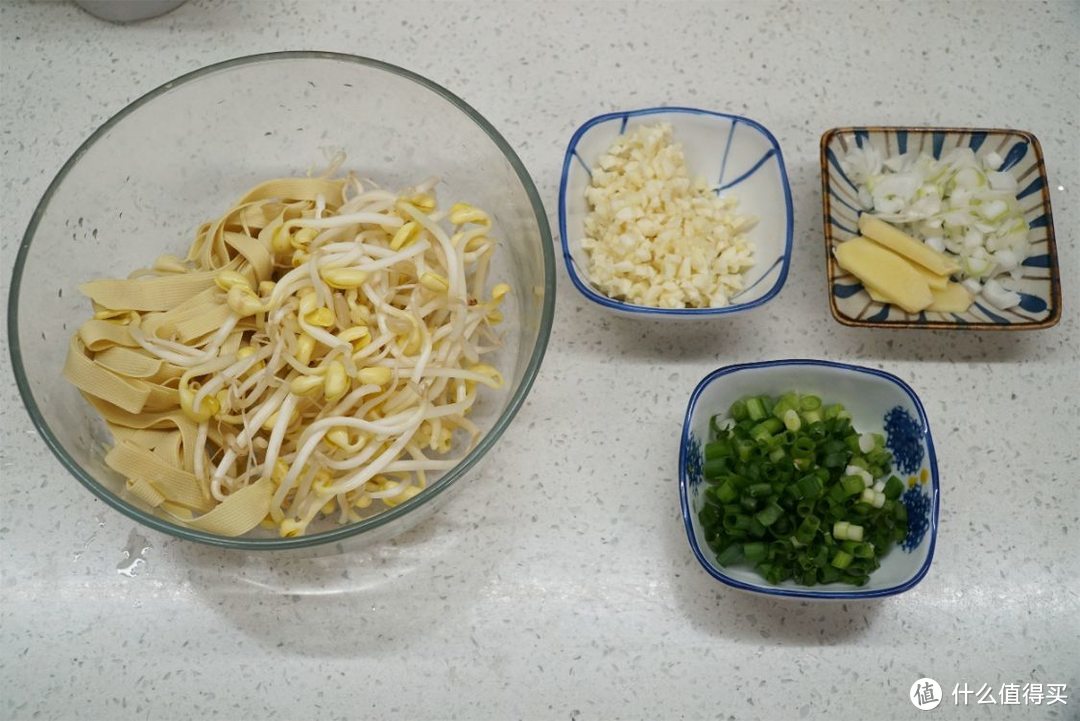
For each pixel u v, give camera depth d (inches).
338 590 38.3
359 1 48.2
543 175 44.8
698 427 37.7
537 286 36.8
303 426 35.8
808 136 45.8
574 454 40.3
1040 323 39.0
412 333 35.5
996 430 41.2
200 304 35.9
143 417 35.6
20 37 47.2
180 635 37.6
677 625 37.9
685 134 42.0
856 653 37.7
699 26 48.0
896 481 37.6
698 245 40.0
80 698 36.6
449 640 37.6
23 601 38.0
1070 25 48.1
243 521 33.7
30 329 35.3
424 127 40.8
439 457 38.5
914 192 42.1
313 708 36.6
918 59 47.5
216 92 39.8
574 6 48.2
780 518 36.1
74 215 37.9
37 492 39.6
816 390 38.9
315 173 43.0
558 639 37.6
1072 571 39.2
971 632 38.2
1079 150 45.9
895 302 39.6
